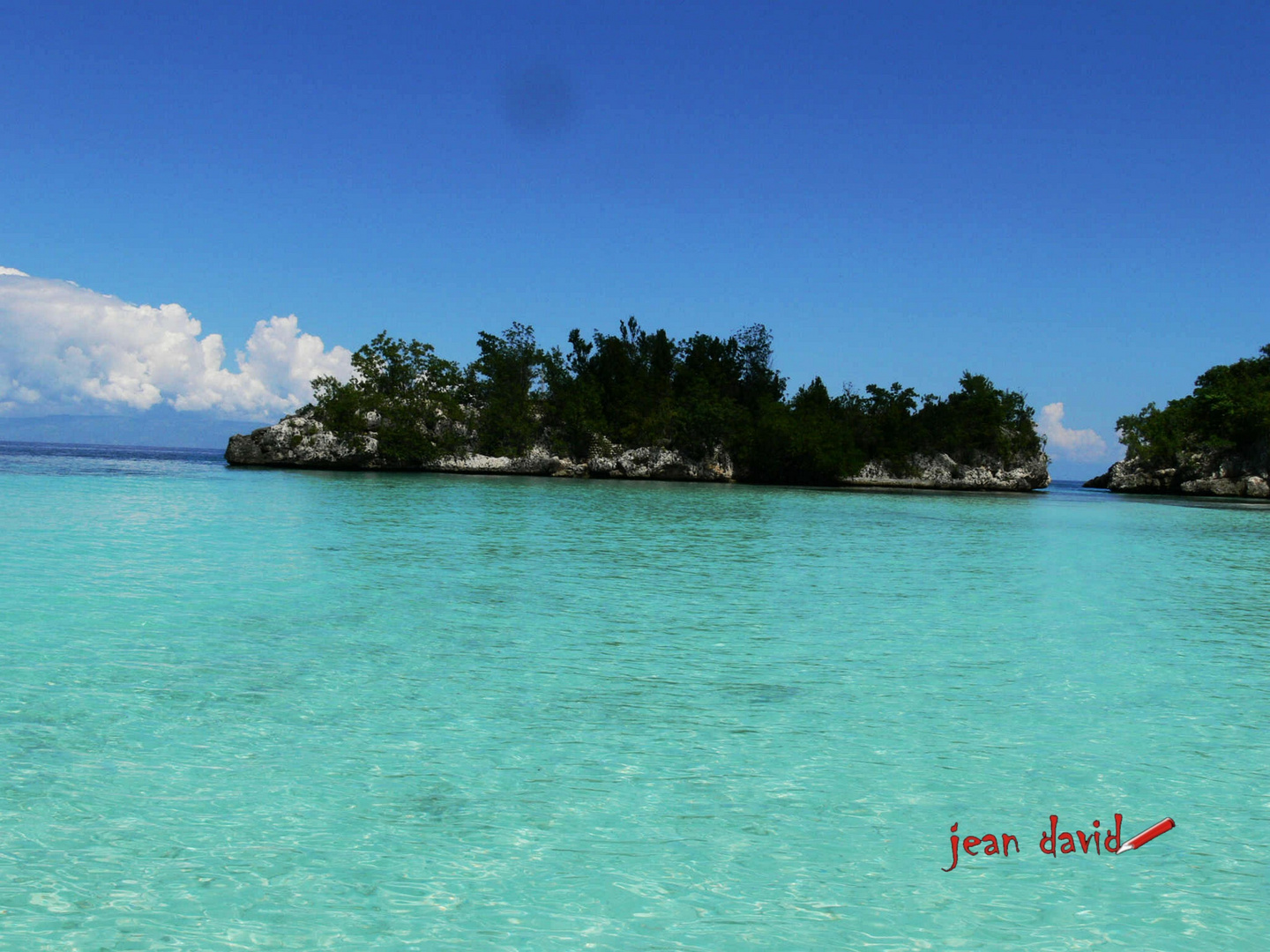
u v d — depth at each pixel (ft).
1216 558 96.32
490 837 20.56
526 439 308.40
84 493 134.10
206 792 22.47
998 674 38.04
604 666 37.40
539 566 69.15
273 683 32.73
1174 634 48.96
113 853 18.95
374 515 112.98
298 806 21.85
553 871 19.02
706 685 34.91
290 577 57.72
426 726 28.50
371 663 36.40
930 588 64.34
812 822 22.04
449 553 75.05
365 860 19.16
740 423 319.27
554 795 23.20
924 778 25.26
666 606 52.70
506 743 27.22
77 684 31.58
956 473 342.85
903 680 36.65
